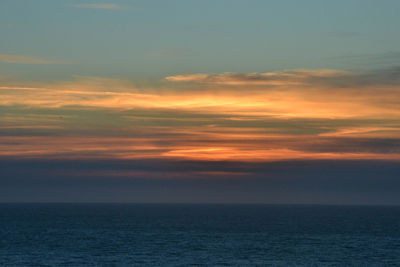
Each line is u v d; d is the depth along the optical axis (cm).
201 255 8406
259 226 14700
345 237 11306
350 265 7650
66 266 7312
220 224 15500
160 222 16275
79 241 10212
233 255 8444
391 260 8100
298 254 8619
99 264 7500
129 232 12212
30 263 7531
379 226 14888
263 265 7550
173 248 9225
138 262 7694
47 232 12112
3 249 8975
